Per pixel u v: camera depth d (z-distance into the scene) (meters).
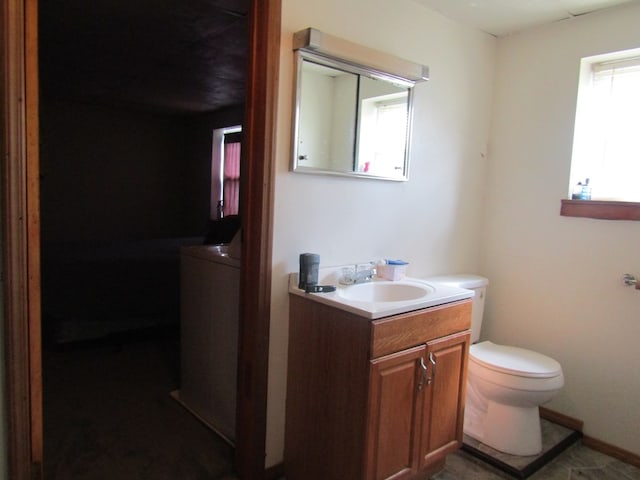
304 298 1.81
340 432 1.68
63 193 6.52
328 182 1.96
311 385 1.80
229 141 6.62
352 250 2.10
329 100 1.90
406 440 1.74
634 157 2.26
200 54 3.73
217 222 4.29
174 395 2.57
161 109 6.70
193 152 7.34
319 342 1.75
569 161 2.39
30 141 1.29
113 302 3.32
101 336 3.19
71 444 2.07
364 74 2.00
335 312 1.68
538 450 2.15
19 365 1.33
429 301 1.76
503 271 2.69
